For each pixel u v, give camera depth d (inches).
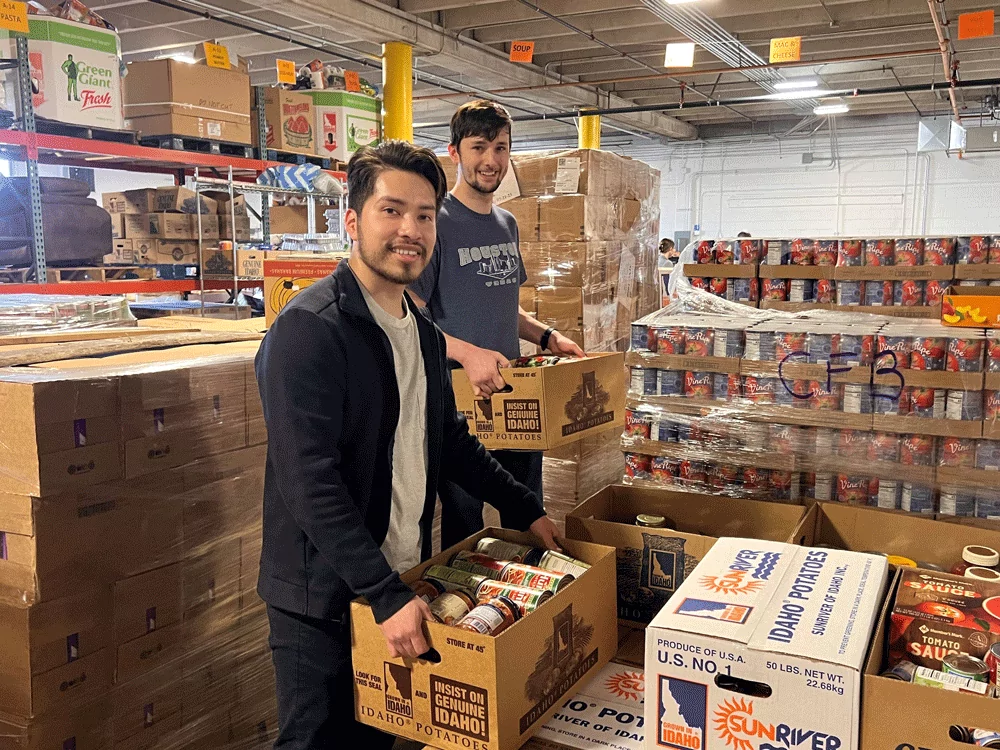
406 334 59.9
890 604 50.6
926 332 78.7
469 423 77.7
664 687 42.3
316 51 377.1
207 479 76.0
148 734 72.3
